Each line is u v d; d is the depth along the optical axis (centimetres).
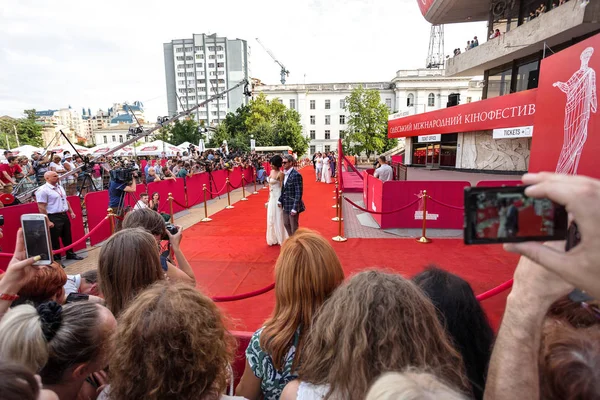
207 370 110
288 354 143
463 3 1747
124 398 105
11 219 485
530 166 539
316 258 146
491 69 1844
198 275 477
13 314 121
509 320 84
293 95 5616
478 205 58
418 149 2709
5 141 4888
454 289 149
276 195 601
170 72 13062
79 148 2175
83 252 593
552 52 1356
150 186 833
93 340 123
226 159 2189
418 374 79
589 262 50
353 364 96
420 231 679
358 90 4091
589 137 395
